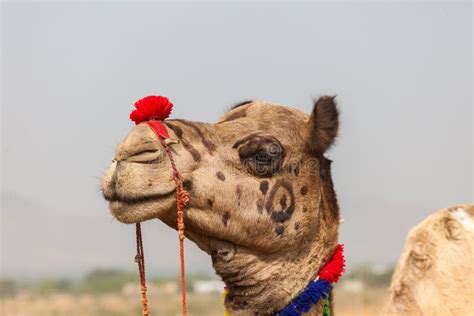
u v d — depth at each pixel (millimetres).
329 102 6629
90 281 85438
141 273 6055
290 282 6395
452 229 6387
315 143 6594
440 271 6297
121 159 5898
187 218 6125
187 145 6172
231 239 6270
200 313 38656
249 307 6426
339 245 6707
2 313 46094
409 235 6602
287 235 6363
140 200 5871
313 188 6570
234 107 7230
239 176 6281
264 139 6387
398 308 6363
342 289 42969
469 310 6137
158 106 6180
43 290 77688
